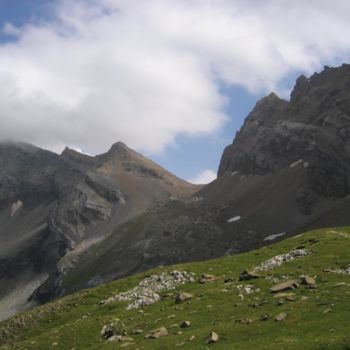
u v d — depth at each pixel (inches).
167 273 3312.0
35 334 2967.5
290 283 2316.7
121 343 2078.0
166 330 2087.8
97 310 2974.9
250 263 3277.6
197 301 2500.0
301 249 3144.7
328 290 2121.1
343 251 2920.8
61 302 3363.7
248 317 1968.5
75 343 2393.0
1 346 2881.4
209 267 3336.6
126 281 3415.4
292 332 1679.4
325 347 1476.4
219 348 1691.7
